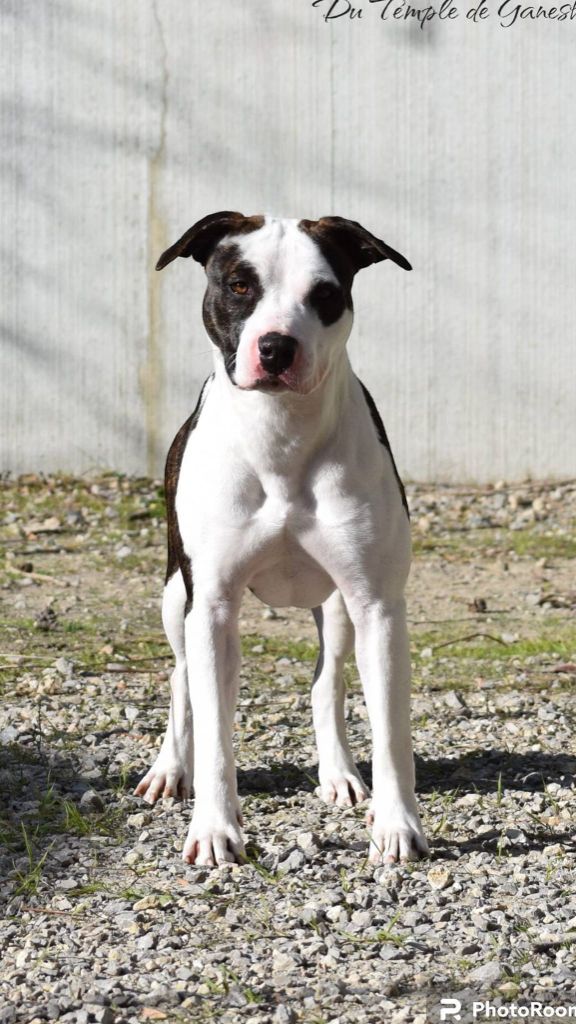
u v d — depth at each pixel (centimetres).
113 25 1284
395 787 469
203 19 1280
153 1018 355
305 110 1288
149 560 1059
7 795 539
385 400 1307
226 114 1288
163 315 1302
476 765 585
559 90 1280
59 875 456
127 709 657
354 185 1294
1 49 1291
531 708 680
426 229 1293
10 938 409
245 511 464
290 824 506
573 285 1291
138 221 1299
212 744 464
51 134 1297
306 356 432
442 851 471
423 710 675
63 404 1316
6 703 678
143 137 1292
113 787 549
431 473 1312
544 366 1299
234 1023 353
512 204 1288
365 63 1283
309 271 444
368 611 468
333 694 548
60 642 816
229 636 475
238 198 1298
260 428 452
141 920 416
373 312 1298
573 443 1305
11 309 1310
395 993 368
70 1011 360
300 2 1275
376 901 429
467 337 1298
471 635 850
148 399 1311
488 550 1101
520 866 459
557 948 394
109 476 1316
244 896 434
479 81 1283
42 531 1143
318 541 463
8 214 1303
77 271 1303
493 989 368
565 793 541
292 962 383
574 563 1059
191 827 465
